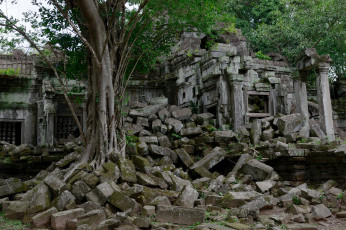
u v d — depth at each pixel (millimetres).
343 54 23281
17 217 7047
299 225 6305
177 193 8094
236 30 18516
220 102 15219
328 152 9961
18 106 18141
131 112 15281
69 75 12641
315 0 21922
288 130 13062
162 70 20125
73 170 8664
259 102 16922
